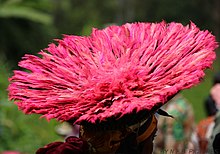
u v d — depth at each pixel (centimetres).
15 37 1823
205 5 4144
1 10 1574
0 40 1806
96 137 256
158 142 646
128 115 249
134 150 256
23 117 888
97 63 264
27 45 1852
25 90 256
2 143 845
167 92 237
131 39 269
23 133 870
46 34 1900
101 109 242
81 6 4362
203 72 241
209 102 679
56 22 4097
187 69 245
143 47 261
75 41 273
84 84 251
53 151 258
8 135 859
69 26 4138
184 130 650
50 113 247
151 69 252
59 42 272
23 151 851
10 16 1612
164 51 256
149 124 258
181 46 255
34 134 873
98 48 271
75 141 258
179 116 650
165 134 649
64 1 4169
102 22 4359
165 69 249
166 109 663
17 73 261
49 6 1664
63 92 254
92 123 251
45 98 253
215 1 4125
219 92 673
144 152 260
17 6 1591
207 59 246
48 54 267
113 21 4441
